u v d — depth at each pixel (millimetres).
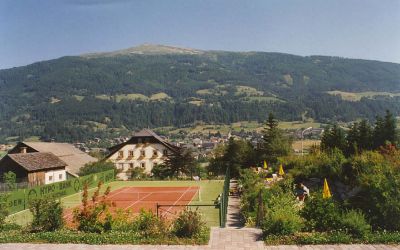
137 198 45688
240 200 32406
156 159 89938
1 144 171250
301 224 16250
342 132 59312
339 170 27141
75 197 46000
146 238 16094
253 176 38438
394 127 57000
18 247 15617
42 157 63250
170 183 60375
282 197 21859
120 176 90500
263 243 15367
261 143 71250
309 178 31938
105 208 18406
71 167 79438
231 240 15883
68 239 16250
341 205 17562
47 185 42000
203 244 15461
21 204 36250
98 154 120938
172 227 17156
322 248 14547
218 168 72062
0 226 19406
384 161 22703
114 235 16516
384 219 15734
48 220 18344
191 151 76062
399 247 14344
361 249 14281
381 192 15898
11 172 54625
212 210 33031
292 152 70125
